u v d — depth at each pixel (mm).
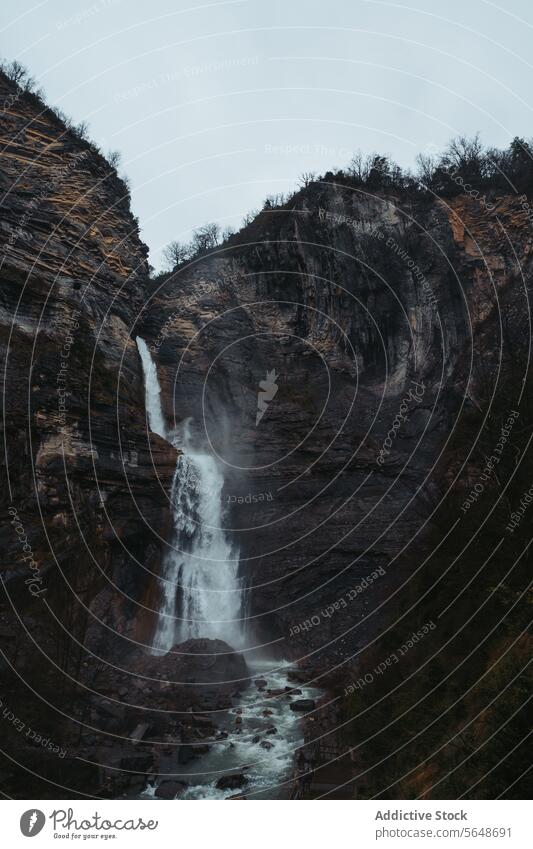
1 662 16578
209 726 18656
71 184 39688
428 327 46281
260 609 34781
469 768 9508
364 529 35906
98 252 39688
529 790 8414
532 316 37781
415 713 13727
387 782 11789
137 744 16688
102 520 30312
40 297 33000
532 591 12844
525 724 8961
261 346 49531
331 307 49312
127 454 33906
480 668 12844
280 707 21094
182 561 34750
